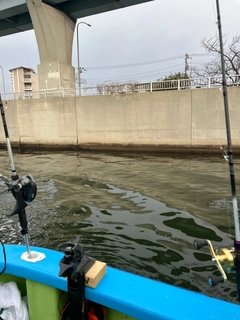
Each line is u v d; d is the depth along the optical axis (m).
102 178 8.91
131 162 12.14
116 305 1.39
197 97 13.99
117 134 16.31
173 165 11.09
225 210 5.60
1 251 1.88
